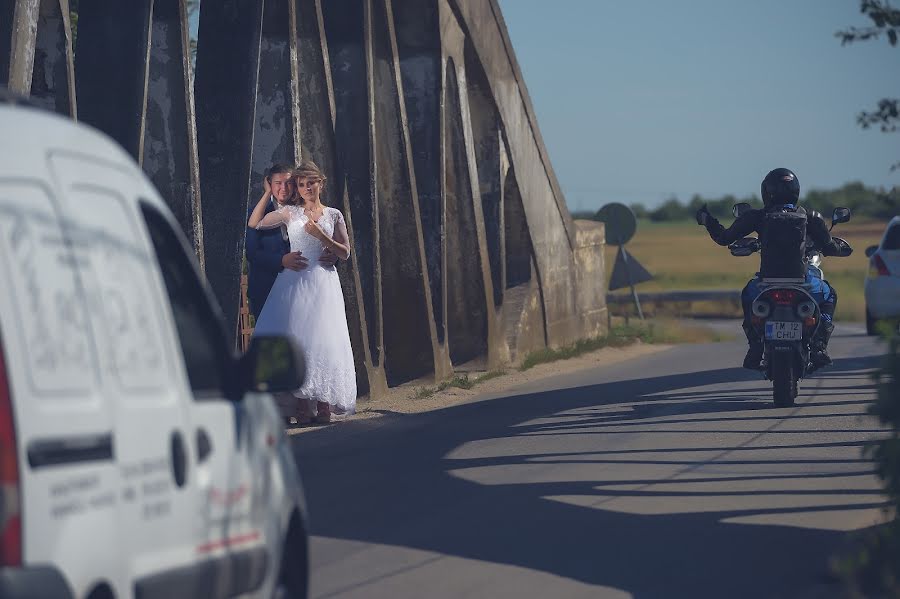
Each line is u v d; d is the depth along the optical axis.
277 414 7.26
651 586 9.11
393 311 24.20
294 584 7.47
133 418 5.39
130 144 17.39
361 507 12.14
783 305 18.28
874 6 9.99
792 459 14.36
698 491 12.61
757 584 9.11
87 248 5.36
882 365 9.06
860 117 9.90
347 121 22.88
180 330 6.23
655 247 165.50
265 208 17.91
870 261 33.66
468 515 11.66
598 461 14.50
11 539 4.49
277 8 21.23
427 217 25.19
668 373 25.03
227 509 6.27
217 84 19.88
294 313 17.55
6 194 4.90
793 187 18.77
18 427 4.57
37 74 16.16
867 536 9.22
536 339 30.64
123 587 5.17
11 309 4.71
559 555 10.06
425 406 20.84
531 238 30.41
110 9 17.47
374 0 23.61
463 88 26.61
